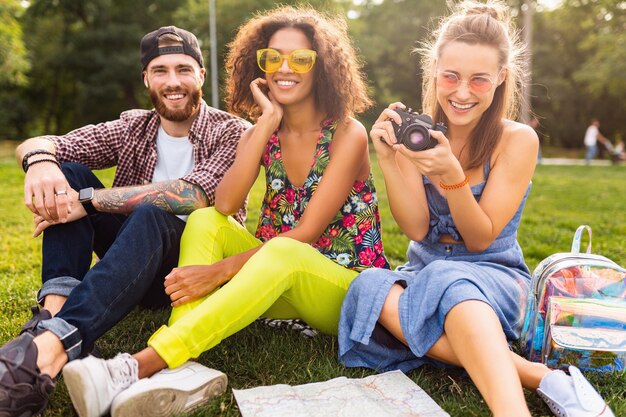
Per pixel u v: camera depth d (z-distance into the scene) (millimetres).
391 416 1896
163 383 1878
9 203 7852
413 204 2492
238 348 2510
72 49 32875
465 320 1949
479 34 2322
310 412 1935
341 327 2314
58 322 1979
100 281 2092
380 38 34250
